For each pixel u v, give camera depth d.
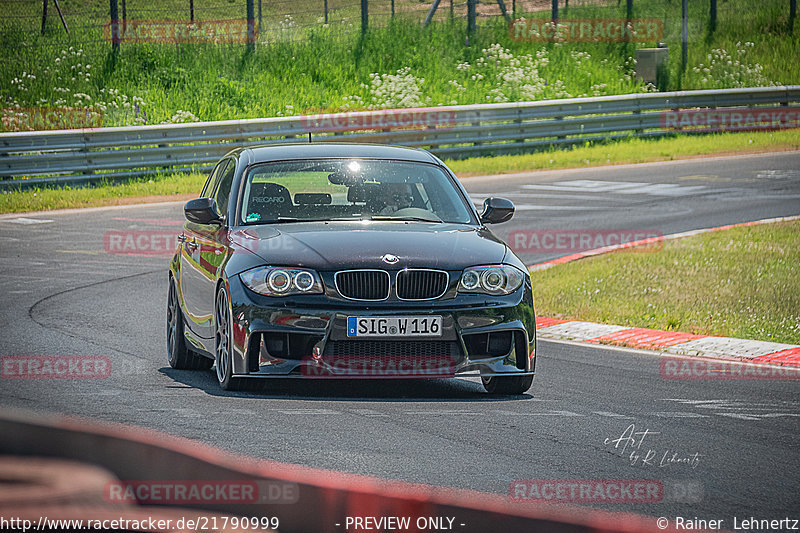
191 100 117.50
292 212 25.58
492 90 124.12
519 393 23.83
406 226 25.02
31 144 77.00
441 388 24.53
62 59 126.81
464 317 22.50
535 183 77.94
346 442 18.08
